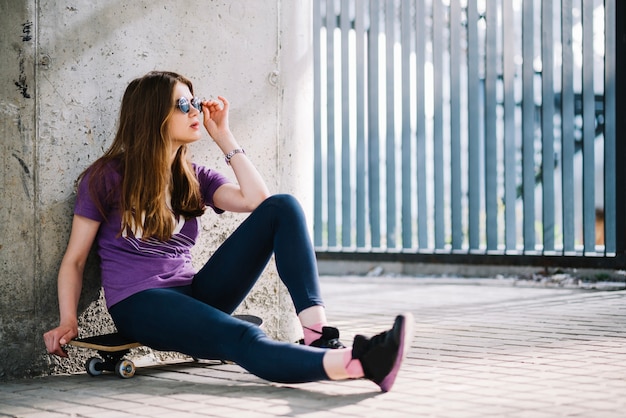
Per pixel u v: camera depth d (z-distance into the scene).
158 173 2.82
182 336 2.64
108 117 3.12
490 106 7.03
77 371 3.05
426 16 7.32
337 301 5.52
